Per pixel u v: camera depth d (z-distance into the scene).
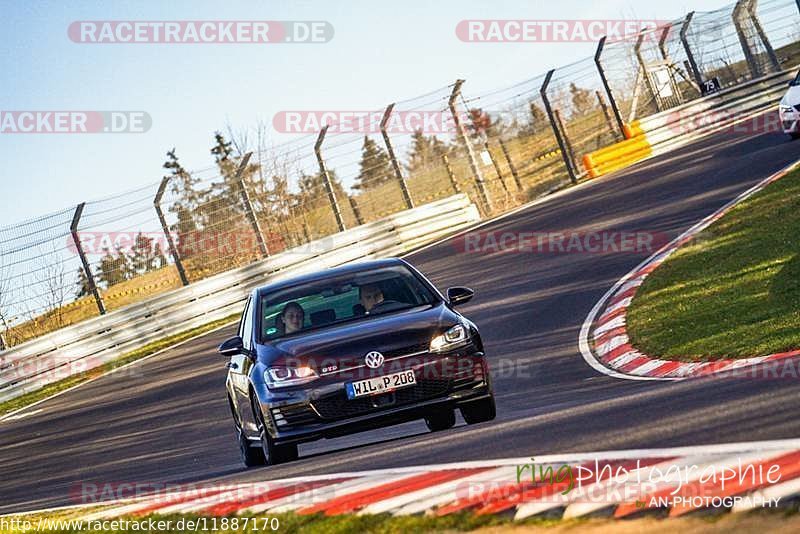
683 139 109.75
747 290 45.62
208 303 84.19
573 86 106.88
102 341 78.12
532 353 47.56
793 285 43.66
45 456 53.38
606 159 103.81
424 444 27.09
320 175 93.88
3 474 51.47
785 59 130.25
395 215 94.06
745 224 59.50
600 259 64.31
